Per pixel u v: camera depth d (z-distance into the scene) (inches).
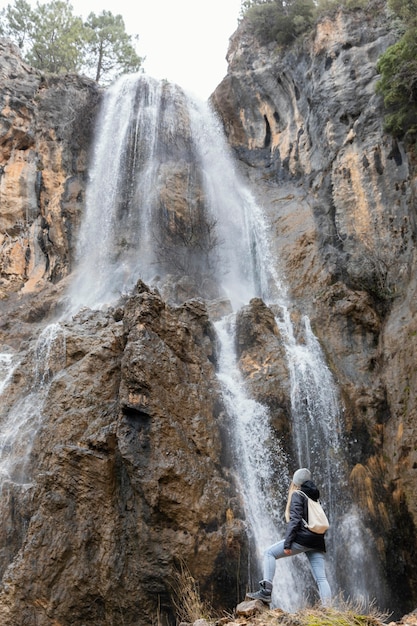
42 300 856.3
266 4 1135.6
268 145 1081.4
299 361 638.5
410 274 705.0
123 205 1007.6
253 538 485.4
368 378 653.9
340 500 565.6
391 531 556.1
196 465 491.2
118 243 944.3
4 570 473.4
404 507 565.0
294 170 989.8
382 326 694.5
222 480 502.3
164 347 534.3
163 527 458.0
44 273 943.0
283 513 533.3
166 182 974.4
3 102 1006.4
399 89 777.6
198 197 978.1
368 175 810.8
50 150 1019.3
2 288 912.3
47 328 624.4
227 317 679.1
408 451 583.8
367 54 908.6
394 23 895.7
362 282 741.9
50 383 550.6
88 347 573.0
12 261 934.4
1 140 992.2
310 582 498.9
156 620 433.1
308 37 1010.1
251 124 1106.1
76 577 439.5
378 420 621.6
